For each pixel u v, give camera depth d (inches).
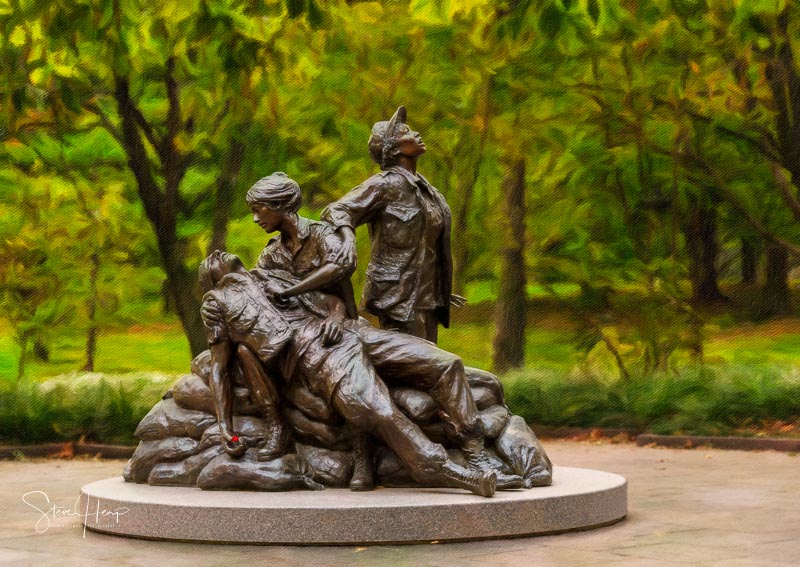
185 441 391.9
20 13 553.9
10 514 414.9
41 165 845.2
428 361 380.5
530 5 485.7
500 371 899.4
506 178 876.0
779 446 660.7
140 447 399.2
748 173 879.1
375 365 383.2
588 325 862.5
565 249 894.4
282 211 406.9
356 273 814.5
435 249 430.0
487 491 346.6
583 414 762.2
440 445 362.0
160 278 994.1
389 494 354.0
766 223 907.4
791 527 364.5
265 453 372.5
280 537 324.5
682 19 726.5
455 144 842.2
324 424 377.4
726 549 320.8
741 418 720.3
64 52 682.8
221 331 382.9
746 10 717.3
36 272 848.9
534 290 1238.9
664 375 800.9
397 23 767.7
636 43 742.5
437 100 799.1
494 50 716.0
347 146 815.1
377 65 786.2
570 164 855.1
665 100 796.0
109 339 1264.8
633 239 882.1
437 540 327.3
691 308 837.2
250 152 842.8
